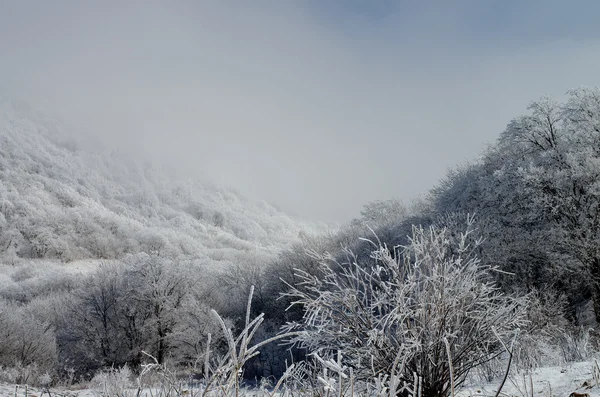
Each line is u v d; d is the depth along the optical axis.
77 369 26.48
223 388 1.50
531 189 18.41
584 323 17.45
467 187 24.72
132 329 29.39
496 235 18.34
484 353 3.12
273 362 21.23
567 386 3.13
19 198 102.69
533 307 10.39
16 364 18.36
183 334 26.86
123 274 32.25
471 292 3.16
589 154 18.09
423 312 3.02
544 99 21.20
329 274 3.38
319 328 3.14
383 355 3.00
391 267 3.25
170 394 2.13
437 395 2.96
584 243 16.67
